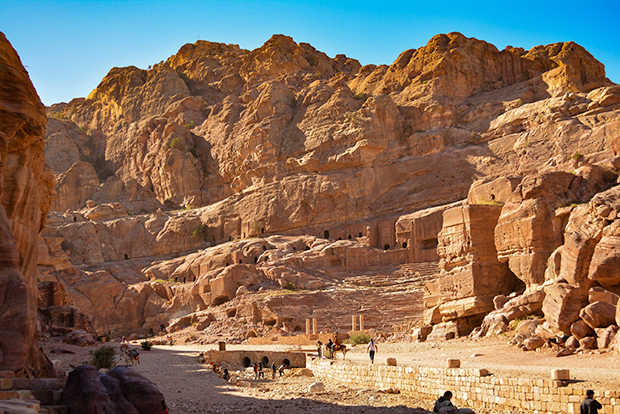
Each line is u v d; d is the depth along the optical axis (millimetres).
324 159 102062
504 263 47812
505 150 87500
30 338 19312
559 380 21047
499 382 23156
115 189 133500
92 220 119750
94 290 95812
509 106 94250
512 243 44031
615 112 78562
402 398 28062
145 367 43750
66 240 112500
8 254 19938
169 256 111812
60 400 17484
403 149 98750
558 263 38438
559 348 33406
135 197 131750
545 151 80562
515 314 40844
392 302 72750
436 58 105875
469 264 47656
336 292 75812
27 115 23984
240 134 119188
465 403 25016
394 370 30250
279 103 116812
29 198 24781
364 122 99750
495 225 48625
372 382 32125
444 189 89875
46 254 96125
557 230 41500
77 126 172875
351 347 52250
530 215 42656
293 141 108188
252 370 47438
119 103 163625
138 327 95125
